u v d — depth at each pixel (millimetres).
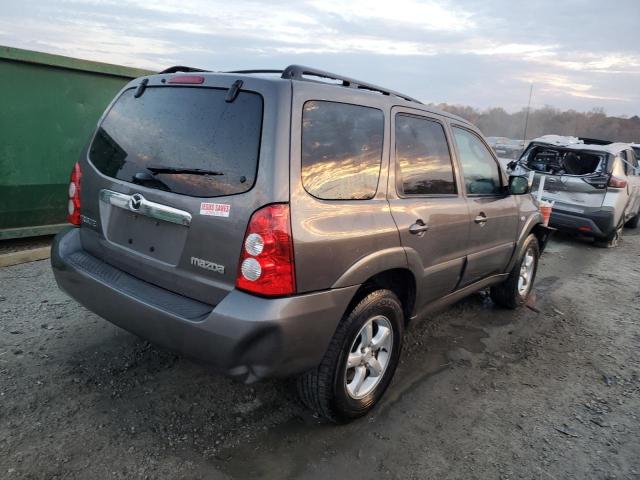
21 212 5277
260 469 2471
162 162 2557
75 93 5492
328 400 2666
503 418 3123
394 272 3004
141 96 2840
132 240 2695
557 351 4199
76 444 2504
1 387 2896
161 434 2646
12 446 2441
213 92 2490
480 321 4723
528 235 4887
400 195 2986
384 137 2908
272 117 2285
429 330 4402
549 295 5734
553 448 2855
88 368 3184
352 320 2637
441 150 3477
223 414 2873
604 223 8156
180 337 2336
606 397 3484
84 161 3049
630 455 2846
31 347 3367
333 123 2570
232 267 2277
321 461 2572
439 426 2979
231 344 2203
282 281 2230
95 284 2674
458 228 3492
